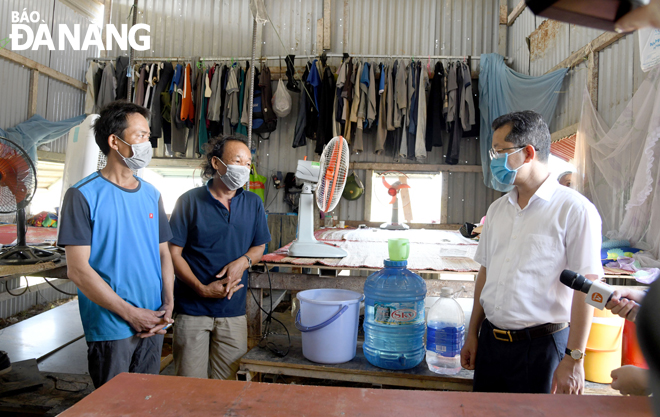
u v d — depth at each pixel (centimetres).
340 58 591
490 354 143
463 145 577
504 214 149
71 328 385
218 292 181
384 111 546
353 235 406
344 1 600
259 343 217
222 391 77
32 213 549
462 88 525
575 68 431
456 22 591
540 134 134
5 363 236
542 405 73
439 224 575
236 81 541
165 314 158
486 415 70
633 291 98
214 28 615
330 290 211
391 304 182
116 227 145
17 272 201
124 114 146
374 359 186
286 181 578
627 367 98
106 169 152
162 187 648
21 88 507
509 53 591
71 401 212
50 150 547
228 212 189
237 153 180
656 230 272
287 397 75
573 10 26
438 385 176
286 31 604
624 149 314
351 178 412
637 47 329
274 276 227
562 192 134
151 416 68
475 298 163
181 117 543
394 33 596
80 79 599
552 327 132
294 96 599
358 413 70
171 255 184
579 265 126
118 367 144
